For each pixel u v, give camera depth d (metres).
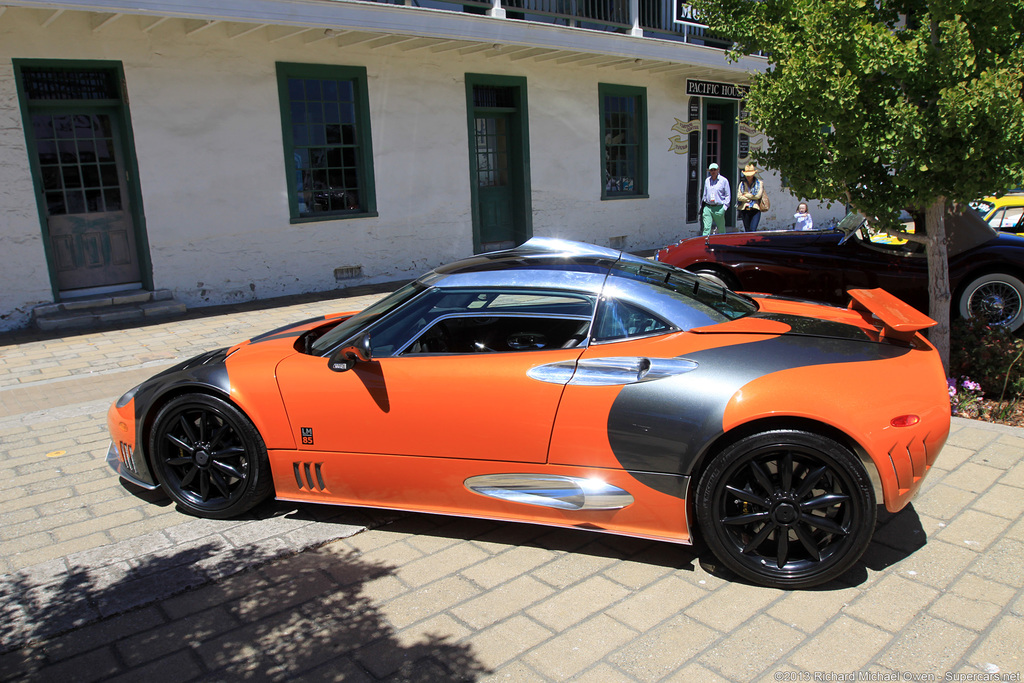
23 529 3.88
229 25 9.88
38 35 8.73
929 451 3.09
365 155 11.56
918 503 3.89
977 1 4.75
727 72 16.03
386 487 3.63
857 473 2.98
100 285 9.86
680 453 3.14
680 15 14.66
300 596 3.20
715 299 3.75
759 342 3.30
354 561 3.49
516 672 2.66
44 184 9.31
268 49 10.38
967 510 3.79
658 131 15.95
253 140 10.44
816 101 4.88
